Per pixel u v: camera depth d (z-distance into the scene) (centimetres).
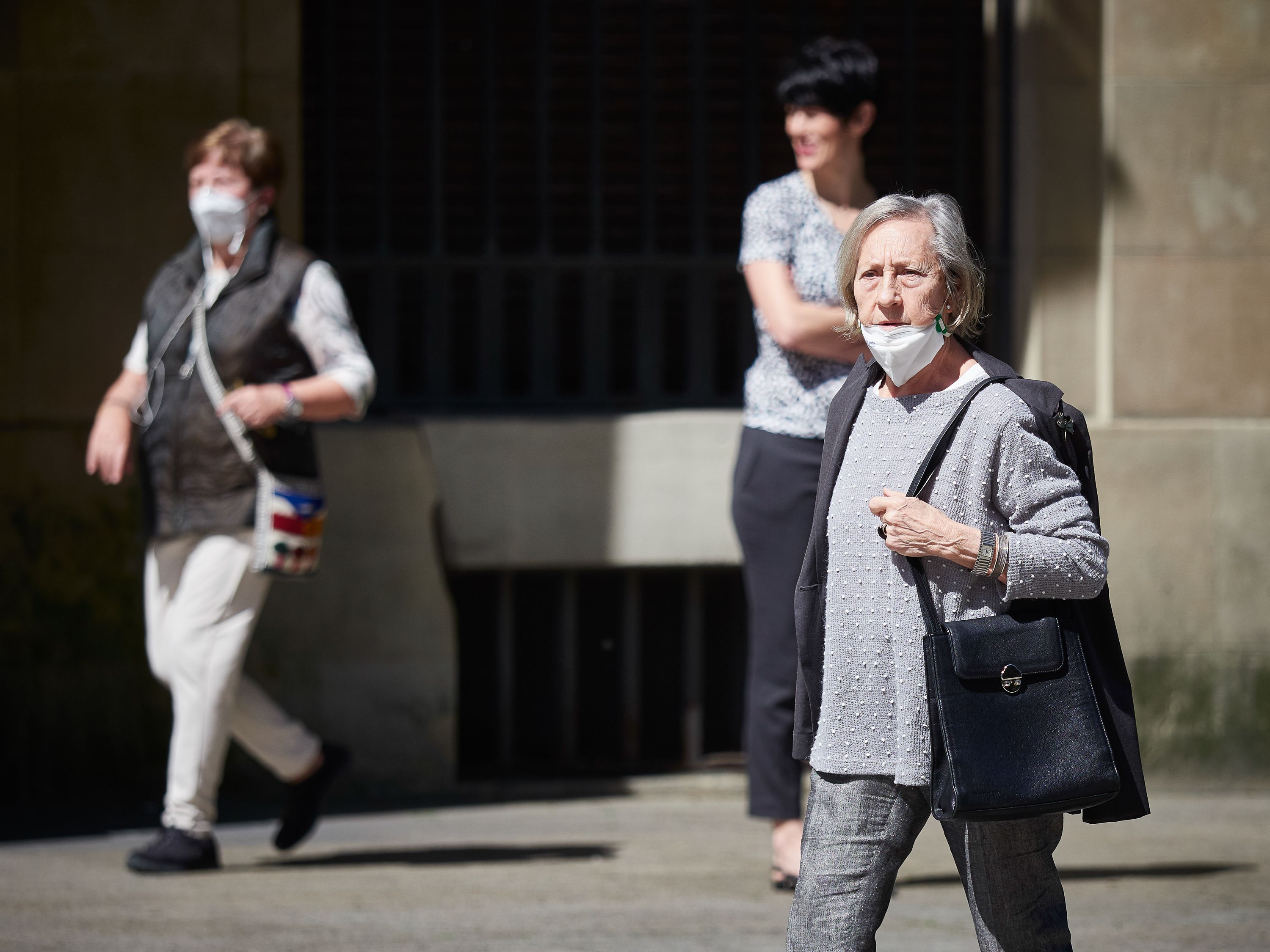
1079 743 926
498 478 2516
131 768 2466
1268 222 2628
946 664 931
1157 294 2617
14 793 2433
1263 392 2627
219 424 1875
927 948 1510
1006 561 939
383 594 2503
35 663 2445
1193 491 2605
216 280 1933
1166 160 2616
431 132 2628
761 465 1747
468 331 2656
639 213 2672
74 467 2456
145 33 2473
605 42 2653
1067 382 2623
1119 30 2606
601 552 2531
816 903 998
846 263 1020
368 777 2506
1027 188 2622
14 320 2448
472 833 2247
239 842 2164
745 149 2678
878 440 1004
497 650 2616
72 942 1525
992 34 2672
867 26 2686
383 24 2608
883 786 988
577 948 1505
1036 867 974
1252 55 2622
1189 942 1544
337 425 2495
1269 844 2183
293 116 2505
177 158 2481
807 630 1017
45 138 2458
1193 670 2600
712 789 2591
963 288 988
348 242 2627
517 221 2661
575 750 2622
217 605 1884
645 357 2658
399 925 1611
